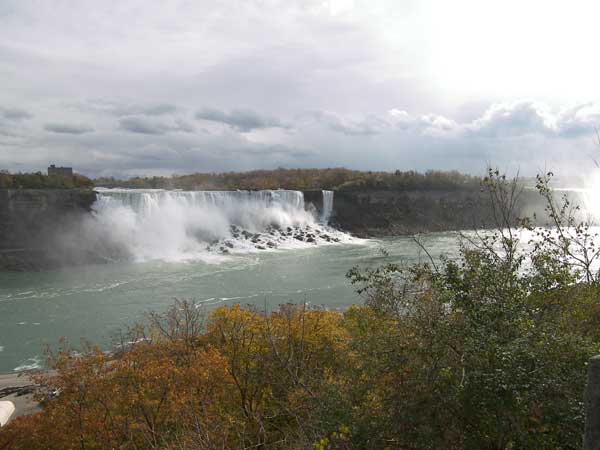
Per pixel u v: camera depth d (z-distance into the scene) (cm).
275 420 1210
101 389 1395
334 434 611
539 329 660
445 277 783
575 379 565
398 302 855
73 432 1315
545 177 906
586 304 760
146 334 2612
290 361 1051
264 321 1591
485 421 582
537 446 549
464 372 609
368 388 697
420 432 615
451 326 695
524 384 561
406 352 691
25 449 1366
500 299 721
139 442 1267
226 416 1226
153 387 1342
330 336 1423
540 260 811
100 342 2650
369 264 4759
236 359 1467
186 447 1007
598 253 906
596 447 385
